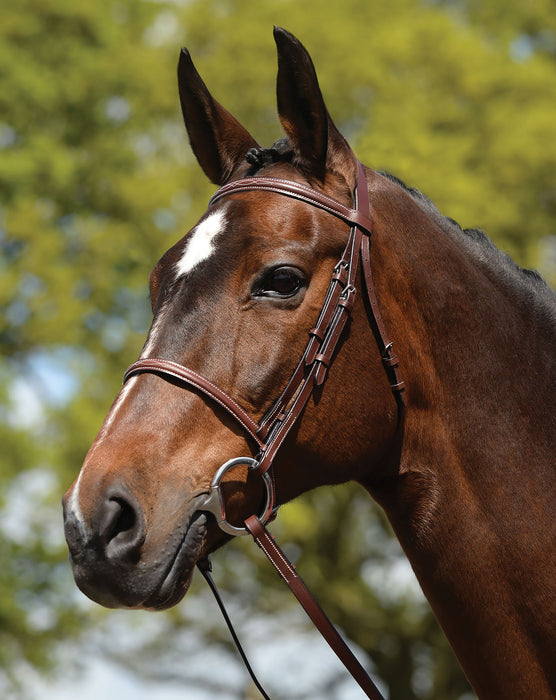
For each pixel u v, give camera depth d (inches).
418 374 129.6
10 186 740.7
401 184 144.9
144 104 777.6
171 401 116.4
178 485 113.7
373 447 127.0
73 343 713.6
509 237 659.4
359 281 126.0
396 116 633.6
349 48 685.9
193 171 694.5
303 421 121.7
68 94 762.8
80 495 110.1
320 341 122.0
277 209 124.5
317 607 122.2
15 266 737.6
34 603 722.2
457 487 129.1
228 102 690.8
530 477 129.9
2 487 707.4
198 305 119.4
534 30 882.8
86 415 666.8
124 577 109.0
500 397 132.3
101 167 768.9
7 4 773.9
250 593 767.7
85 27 795.4
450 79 700.0
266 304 120.4
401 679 760.3
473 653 129.0
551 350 137.4
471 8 885.8
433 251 134.4
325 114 129.5
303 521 624.1
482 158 683.4
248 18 716.0
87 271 724.0
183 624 793.6
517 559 126.8
